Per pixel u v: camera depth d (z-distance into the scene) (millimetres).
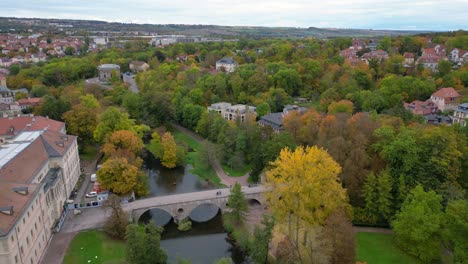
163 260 81125
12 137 132375
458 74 199250
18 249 74812
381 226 102438
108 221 97688
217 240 103125
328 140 115562
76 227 99562
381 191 99875
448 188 96375
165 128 189250
